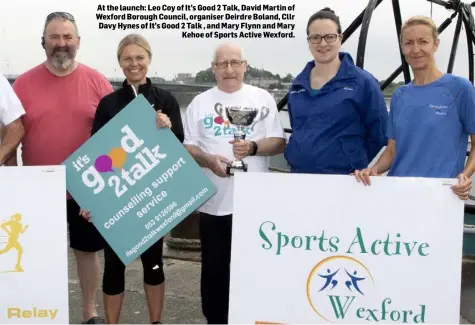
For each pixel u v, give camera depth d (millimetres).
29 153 3211
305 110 2912
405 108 2752
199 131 2988
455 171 2656
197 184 2770
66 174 2756
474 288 4270
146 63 2957
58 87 3229
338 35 2855
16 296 2609
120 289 3025
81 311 3752
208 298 3021
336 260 2516
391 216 2480
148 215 2789
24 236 2578
